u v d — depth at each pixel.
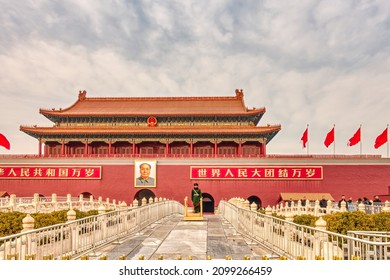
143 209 33.09
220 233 29.55
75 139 85.69
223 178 77.50
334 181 76.00
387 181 75.50
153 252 21.75
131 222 29.52
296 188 76.19
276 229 21.62
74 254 19.77
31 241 16.45
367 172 75.94
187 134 84.19
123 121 88.12
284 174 76.69
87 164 79.06
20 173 79.06
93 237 21.81
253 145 87.00
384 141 68.88
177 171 78.44
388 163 75.81
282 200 74.19
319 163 76.44
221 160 77.88
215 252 21.83
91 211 39.97
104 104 94.50
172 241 25.56
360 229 24.52
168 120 87.75
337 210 42.84
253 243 24.55
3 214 28.27
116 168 79.00
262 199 76.44
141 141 85.31
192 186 77.81
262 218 24.34
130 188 78.38
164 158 78.81
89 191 78.44
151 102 95.38
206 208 94.50
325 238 17.66
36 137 89.31
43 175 78.94
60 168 79.06
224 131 82.88
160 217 41.78
